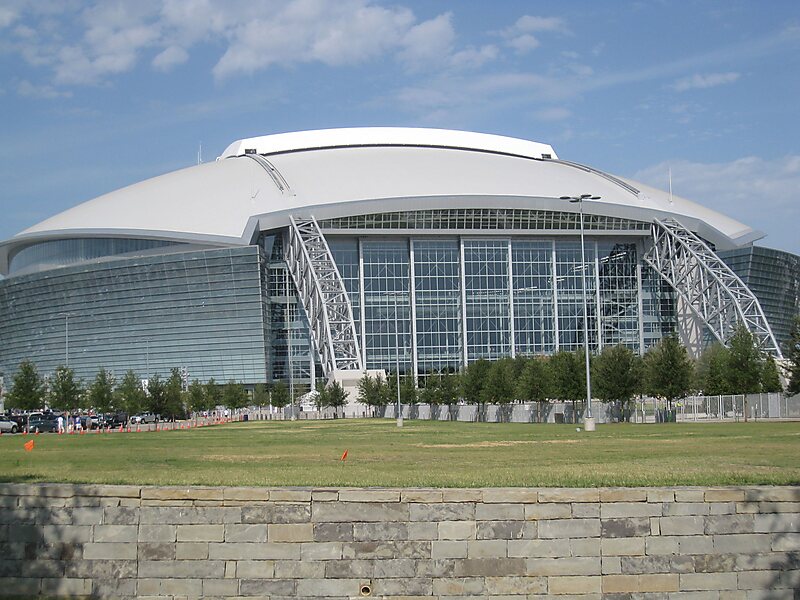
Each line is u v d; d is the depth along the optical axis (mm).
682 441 49719
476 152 179000
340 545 20109
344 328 144250
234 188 159000
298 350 160875
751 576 20016
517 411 99562
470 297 158000
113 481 24109
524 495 20062
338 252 157875
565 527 20000
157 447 53906
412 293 157750
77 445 58156
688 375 88250
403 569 19969
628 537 20000
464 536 20016
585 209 154875
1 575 20641
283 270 160500
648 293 164500
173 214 155500
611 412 91188
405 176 157000
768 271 168250
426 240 158625
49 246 168875
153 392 117188
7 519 20797
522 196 153375
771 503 20203
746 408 89375
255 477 25859
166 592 20281
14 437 77188
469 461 35625
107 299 160500
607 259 163625
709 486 20844
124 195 167375
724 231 165875
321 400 133500
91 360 162125
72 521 20672
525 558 19938
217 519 20375
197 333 156500
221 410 148000
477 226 155500
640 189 169875
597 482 23016
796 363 87375
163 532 20422
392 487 21469
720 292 149875
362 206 150375
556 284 160750
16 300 170125
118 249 160375
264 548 20203
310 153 176250
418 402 126625
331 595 19984
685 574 19969
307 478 25281
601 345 161625
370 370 144875
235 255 151875
